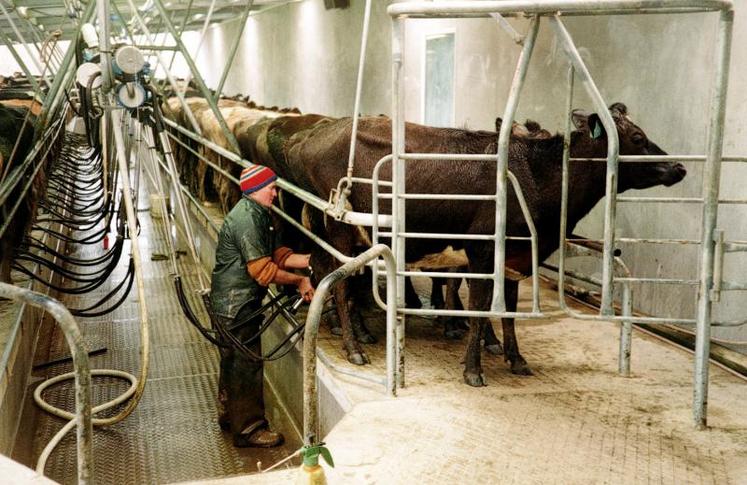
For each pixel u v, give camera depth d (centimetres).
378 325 535
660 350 459
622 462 304
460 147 421
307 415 262
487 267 407
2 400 420
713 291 330
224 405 476
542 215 407
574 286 589
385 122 471
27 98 1145
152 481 422
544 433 332
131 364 617
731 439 328
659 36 520
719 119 322
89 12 588
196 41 2756
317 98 1382
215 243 833
